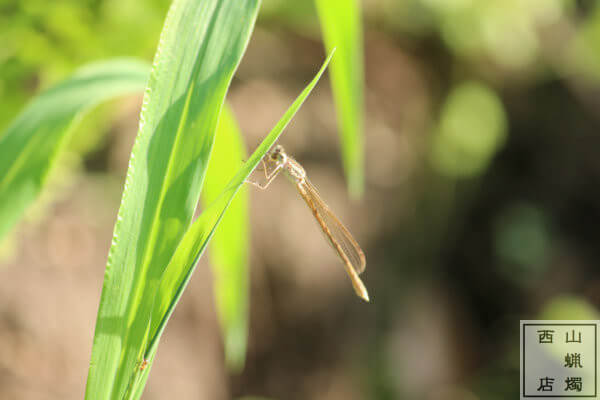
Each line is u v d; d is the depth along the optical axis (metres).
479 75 0.70
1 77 0.37
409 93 0.69
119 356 0.26
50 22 0.37
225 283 0.33
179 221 0.26
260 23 0.57
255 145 0.55
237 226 0.32
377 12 0.65
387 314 0.63
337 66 0.32
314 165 0.60
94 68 0.32
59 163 0.40
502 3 0.64
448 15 0.64
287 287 0.55
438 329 0.67
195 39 0.27
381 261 0.65
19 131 0.31
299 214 0.57
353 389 0.57
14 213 0.31
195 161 0.27
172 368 0.46
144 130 0.26
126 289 0.26
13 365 0.41
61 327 0.43
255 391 0.52
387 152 0.67
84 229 0.45
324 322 0.57
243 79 0.59
